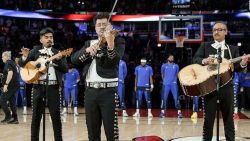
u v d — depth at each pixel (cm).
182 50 1752
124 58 1720
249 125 947
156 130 840
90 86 398
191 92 482
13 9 1891
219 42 501
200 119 1088
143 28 2194
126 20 2008
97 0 2105
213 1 1983
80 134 776
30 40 1919
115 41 390
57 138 547
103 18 390
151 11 2070
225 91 481
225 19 1944
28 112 1266
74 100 1173
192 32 1662
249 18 1902
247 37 1958
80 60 397
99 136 404
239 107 1426
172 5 1670
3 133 784
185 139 706
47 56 549
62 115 1170
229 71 471
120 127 891
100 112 402
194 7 1948
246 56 466
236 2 1980
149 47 1917
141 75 1166
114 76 396
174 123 983
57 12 2002
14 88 940
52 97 539
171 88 1142
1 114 1211
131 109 1441
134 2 2116
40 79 538
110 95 394
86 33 2097
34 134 543
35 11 1936
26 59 561
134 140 688
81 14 2047
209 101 487
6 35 1903
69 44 1973
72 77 1179
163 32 1689
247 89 1361
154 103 1544
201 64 500
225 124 491
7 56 936
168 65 1144
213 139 678
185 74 497
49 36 555
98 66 393
